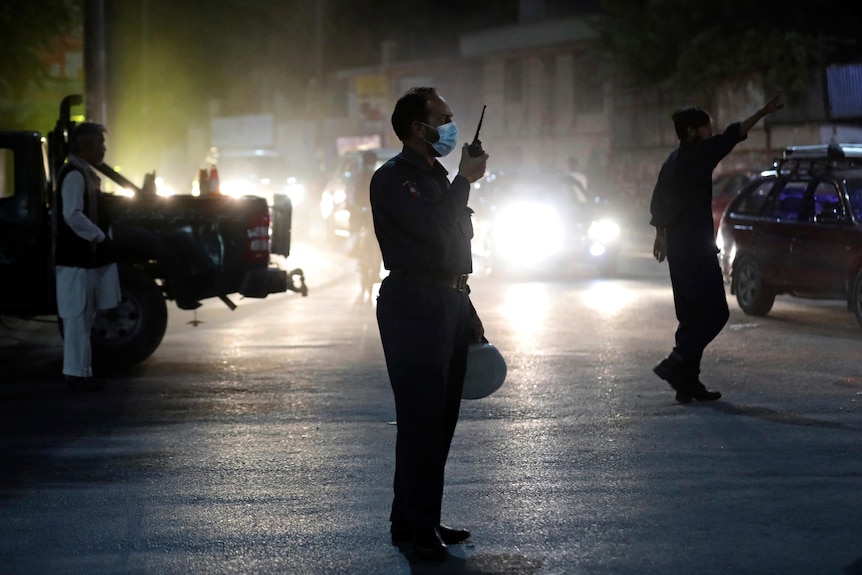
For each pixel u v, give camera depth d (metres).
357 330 13.54
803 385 9.79
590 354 11.53
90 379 9.90
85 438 8.09
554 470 7.04
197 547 5.65
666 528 5.85
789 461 7.20
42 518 6.16
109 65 16.22
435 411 5.39
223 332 13.43
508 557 5.44
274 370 10.80
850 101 29.42
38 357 11.82
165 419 8.70
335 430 8.26
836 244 13.14
